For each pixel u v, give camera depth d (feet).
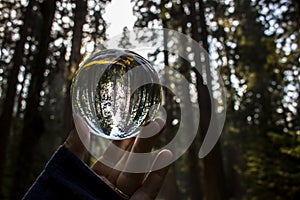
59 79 65.77
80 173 2.49
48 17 40.01
